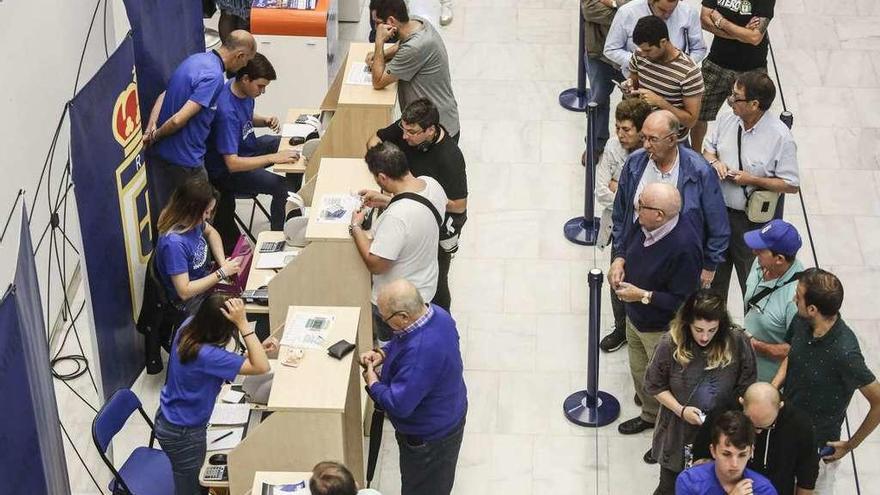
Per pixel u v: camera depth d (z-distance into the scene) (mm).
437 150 7438
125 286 7547
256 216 9281
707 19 8281
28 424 4812
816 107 9297
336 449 6137
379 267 6930
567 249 8719
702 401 5891
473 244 8773
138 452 6523
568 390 7566
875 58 9906
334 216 7148
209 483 6316
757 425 5312
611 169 7453
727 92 8477
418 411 6164
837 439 5938
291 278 7102
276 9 9531
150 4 7969
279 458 6160
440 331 6023
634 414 7324
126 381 7672
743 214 7145
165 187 8188
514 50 11016
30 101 7559
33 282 5031
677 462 6176
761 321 6230
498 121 10078
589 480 6980
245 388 6523
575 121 10070
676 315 5934
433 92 8375
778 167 6973
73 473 7188
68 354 8062
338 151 8516
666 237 6500
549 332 8016
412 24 8289
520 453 7168
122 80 7289
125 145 7406
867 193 8305
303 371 6246
